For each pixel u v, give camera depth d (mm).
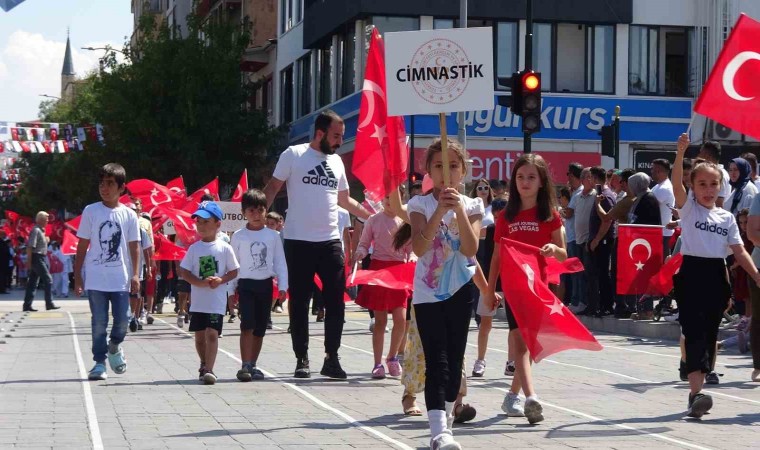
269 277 13023
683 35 42438
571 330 9320
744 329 15922
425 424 9727
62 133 47812
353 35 42344
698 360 10250
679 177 10703
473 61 8797
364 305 13141
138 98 48688
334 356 13047
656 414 10414
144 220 22031
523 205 9852
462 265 8336
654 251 17906
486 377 13352
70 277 48938
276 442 8773
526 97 21734
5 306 33344
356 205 13352
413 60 8867
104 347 12883
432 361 8156
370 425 9664
